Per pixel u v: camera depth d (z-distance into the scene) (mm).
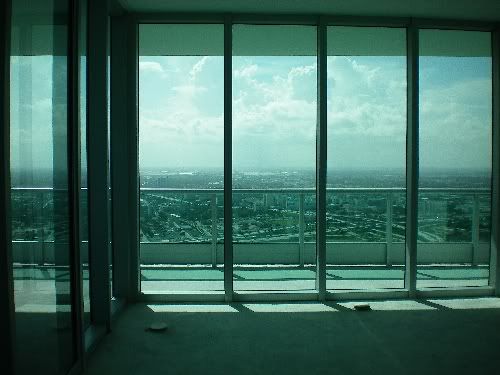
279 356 3574
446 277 5695
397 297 5199
